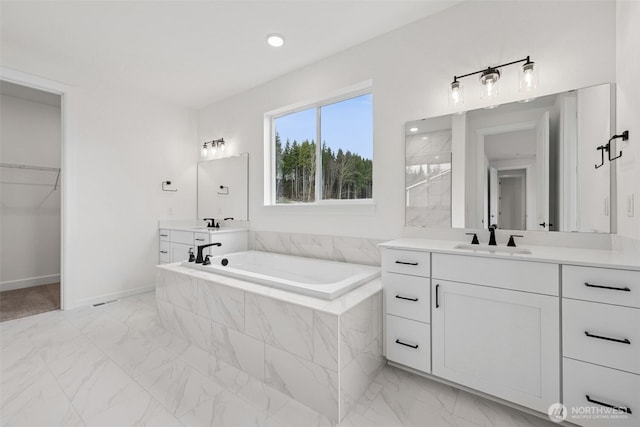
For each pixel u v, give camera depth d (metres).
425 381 1.75
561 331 1.31
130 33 2.35
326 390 1.46
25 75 2.62
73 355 2.03
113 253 3.29
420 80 2.21
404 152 2.29
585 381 1.25
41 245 3.95
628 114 1.38
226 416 1.44
